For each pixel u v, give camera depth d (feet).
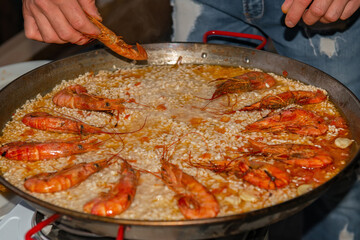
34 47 4.50
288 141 2.82
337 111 3.00
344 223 3.85
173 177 2.52
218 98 3.18
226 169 2.61
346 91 2.96
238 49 3.42
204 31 4.04
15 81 3.05
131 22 4.45
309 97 3.06
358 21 3.44
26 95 3.12
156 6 4.66
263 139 2.84
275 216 2.27
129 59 3.48
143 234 2.24
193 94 3.21
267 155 2.69
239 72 3.41
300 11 2.89
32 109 3.07
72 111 3.06
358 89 3.62
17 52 4.50
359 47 3.50
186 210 2.35
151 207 2.43
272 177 2.50
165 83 3.32
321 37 3.56
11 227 2.57
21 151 2.69
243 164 2.58
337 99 3.03
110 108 3.03
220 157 2.71
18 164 2.69
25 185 2.50
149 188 2.53
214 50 3.46
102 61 3.42
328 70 3.64
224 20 3.96
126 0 4.52
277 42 3.77
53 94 3.21
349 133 2.85
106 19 4.29
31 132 2.91
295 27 3.61
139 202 2.45
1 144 2.83
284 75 3.31
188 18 4.03
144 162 2.68
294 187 2.54
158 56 3.50
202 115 3.03
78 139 2.86
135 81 3.34
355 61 3.54
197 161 2.69
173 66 3.49
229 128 2.91
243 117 3.00
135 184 2.49
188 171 2.63
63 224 2.37
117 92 3.23
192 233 2.23
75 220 2.24
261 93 3.19
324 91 3.11
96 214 2.33
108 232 2.27
